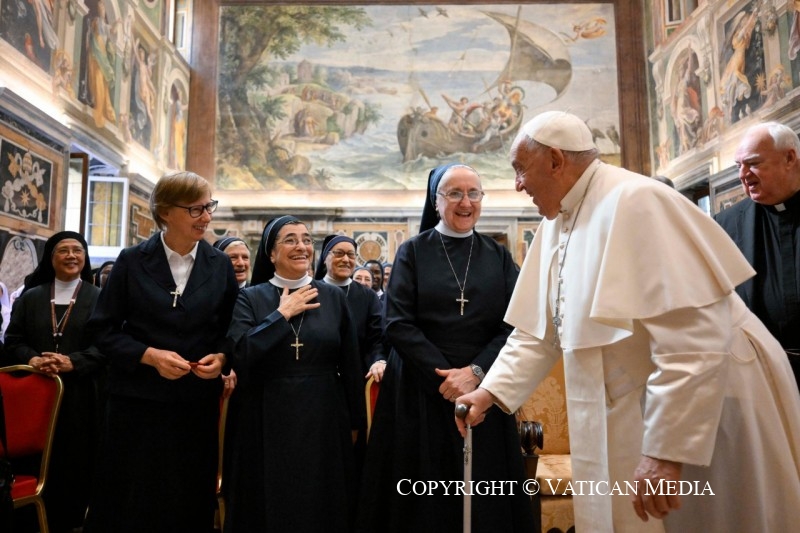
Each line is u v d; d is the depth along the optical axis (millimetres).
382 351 3936
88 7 8914
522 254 13000
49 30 7816
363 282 6402
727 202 10016
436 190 3006
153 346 2693
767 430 1862
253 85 13688
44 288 4375
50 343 4176
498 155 13547
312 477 2668
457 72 13812
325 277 4527
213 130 13539
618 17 13773
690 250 1713
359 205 13344
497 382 2119
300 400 2750
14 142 6934
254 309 2928
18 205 7000
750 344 1938
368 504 2699
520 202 13312
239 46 13797
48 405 3412
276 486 2641
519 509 2621
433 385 2635
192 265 2854
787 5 8625
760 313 2635
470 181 2828
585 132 1994
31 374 3463
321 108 13688
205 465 2760
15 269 6922
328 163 13547
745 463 1842
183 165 13195
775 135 2500
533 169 1988
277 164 13508
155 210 2797
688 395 1566
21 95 7180
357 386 2988
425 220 3143
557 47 13797
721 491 1872
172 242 2828
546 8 13914
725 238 1775
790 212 2543
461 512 2551
